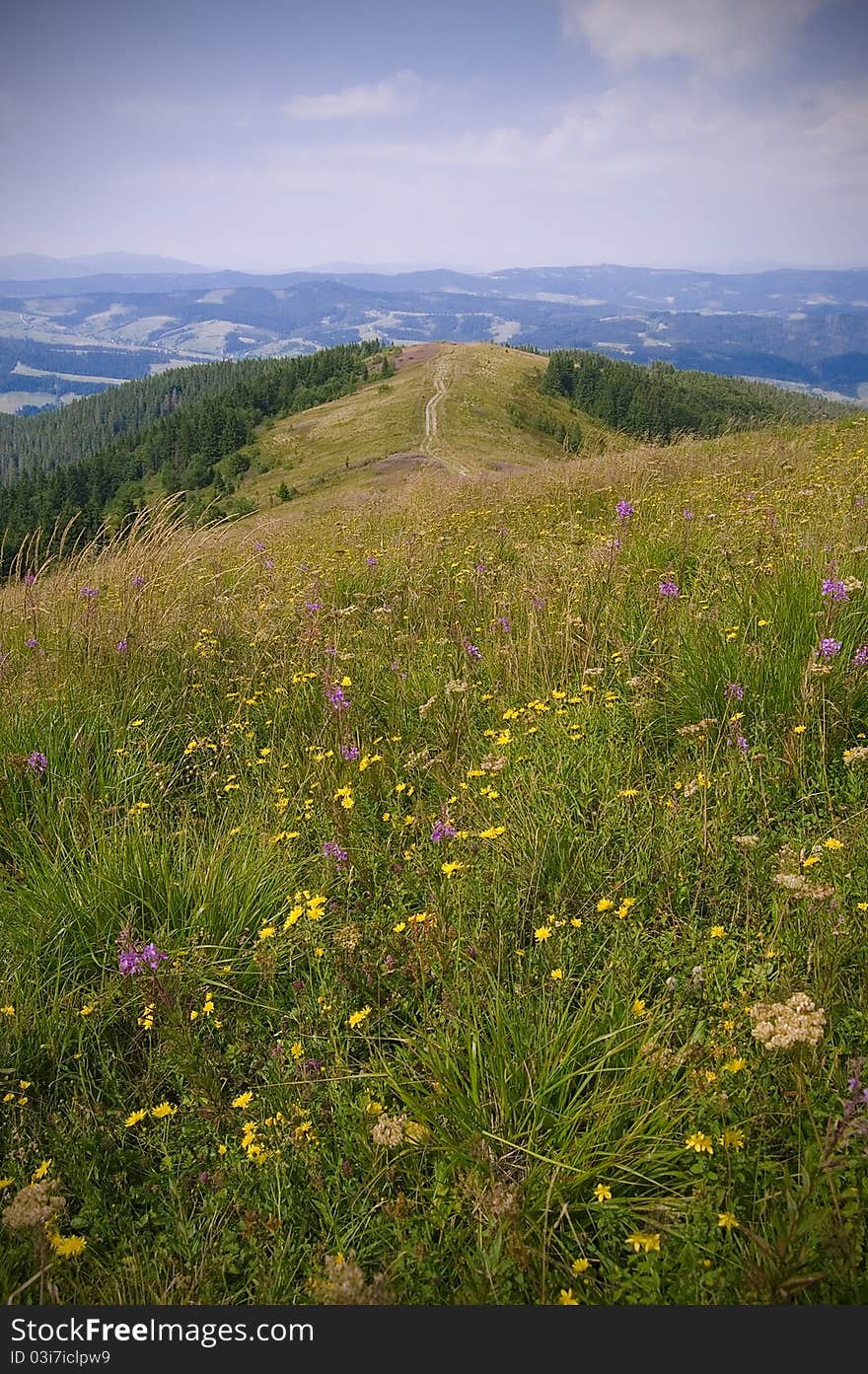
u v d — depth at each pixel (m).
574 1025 2.84
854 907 3.12
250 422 165.75
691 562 6.82
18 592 7.70
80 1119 3.08
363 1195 2.64
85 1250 2.64
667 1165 2.49
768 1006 2.46
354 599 7.84
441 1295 2.37
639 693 4.90
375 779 4.81
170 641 6.85
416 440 119.00
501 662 5.79
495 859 3.84
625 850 3.82
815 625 4.80
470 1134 2.65
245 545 10.16
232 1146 2.92
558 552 7.94
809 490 8.89
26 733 5.35
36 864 4.33
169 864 4.09
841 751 4.19
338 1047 3.14
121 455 168.75
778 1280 2.06
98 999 3.48
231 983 3.58
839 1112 2.46
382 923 3.74
